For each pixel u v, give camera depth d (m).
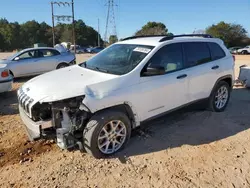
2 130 4.79
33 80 4.26
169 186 3.19
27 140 4.34
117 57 4.54
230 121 5.22
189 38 5.04
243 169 3.55
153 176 3.39
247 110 5.95
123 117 3.82
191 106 5.00
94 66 4.53
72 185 3.20
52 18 41.00
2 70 6.78
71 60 11.93
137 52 4.39
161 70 4.07
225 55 5.68
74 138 3.64
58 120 3.55
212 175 3.42
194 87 4.91
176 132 4.67
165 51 4.47
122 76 3.89
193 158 3.81
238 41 64.06
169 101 4.48
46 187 3.16
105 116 3.62
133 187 3.18
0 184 3.22
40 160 3.74
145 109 4.13
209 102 5.46
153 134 4.57
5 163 3.67
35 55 10.92
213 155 3.90
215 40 5.59
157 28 63.97
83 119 3.63
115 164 3.64
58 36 96.69
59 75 4.22
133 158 3.80
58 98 3.42
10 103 6.73
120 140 3.95
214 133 4.66
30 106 3.52
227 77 5.64
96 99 3.53
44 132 3.57
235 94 7.50
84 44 98.25
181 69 4.69
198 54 5.08
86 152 3.93
